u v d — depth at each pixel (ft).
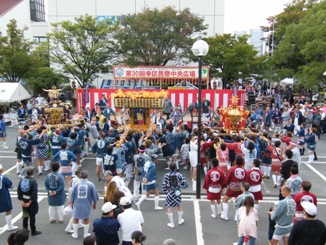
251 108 96.58
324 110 78.18
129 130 46.42
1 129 61.11
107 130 53.36
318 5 98.37
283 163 33.37
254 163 31.50
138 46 105.29
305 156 57.93
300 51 96.02
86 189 28.19
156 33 105.29
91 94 88.63
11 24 101.55
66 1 134.51
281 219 24.16
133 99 58.18
